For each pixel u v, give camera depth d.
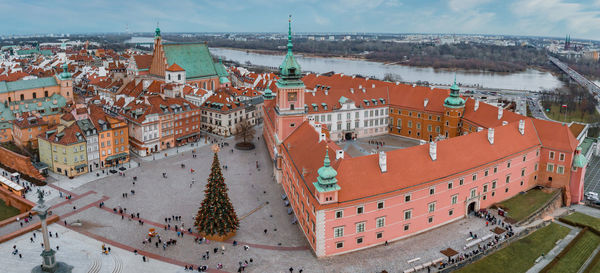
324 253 100.56
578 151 133.00
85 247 105.81
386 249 103.44
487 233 109.81
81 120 154.38
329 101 192.62
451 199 112.62
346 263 98.19
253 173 156.38
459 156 114.88
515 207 123.44
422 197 106.56
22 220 119.44
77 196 134.75
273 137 164.38
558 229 115.94
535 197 129.88
